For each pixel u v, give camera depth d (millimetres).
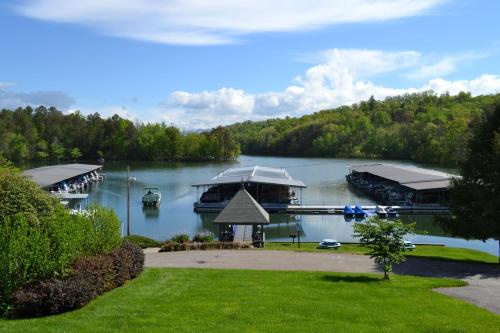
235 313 13219
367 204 74188
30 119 178750
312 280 19453
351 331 11898
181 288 16672
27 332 11078
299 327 12070
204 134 193750
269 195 77438
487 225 29250
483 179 30328
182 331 11391
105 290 15977
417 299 16156
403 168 94812
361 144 195375
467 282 21281
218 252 31203
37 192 19234
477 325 13070
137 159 184625
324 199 79875
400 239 20578
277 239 48844
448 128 142250
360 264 26469
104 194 83188
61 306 13195
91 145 183125
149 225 56594
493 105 34219
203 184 72125
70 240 15211
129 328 11523
